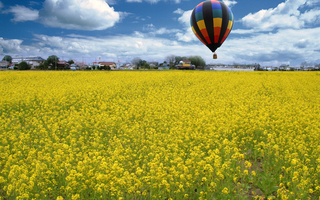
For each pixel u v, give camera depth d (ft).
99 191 14.55
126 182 16.01
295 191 15.53
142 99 53.21
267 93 61.21
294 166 18.07
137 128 28.78
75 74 115.34
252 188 18.42
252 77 96.94
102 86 70.08
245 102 47.98
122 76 103.24
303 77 96.73
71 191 15.30
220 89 65.36
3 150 23.47
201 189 16.89
